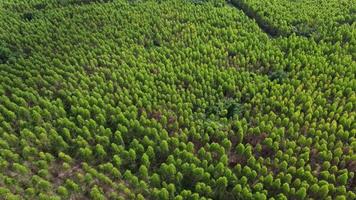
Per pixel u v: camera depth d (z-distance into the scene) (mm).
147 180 39531
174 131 44625
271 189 38125
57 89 51062
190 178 39406
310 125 44438
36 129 43312
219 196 37938
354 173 39812
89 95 49344
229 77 51125
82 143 42062
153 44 61344
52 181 39750
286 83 51094
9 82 51469
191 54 56531
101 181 39312
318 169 40281
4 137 43094
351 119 43969
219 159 41094
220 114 46844
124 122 44531
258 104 47594
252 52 56844
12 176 39875
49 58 56781
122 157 41469
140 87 50094
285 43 59125
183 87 51344
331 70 51875
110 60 56281
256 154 42094
